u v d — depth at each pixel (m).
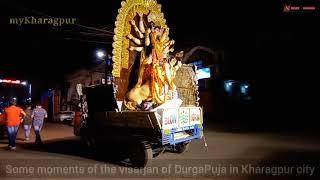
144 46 9.45
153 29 9.51
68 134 17.11
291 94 21.02
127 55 9.18
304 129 16.05
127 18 9.19
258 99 23.31
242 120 23.19
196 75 9.91
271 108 22.28
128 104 8.98
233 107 25.11
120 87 8.98
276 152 9.41
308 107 19.98
